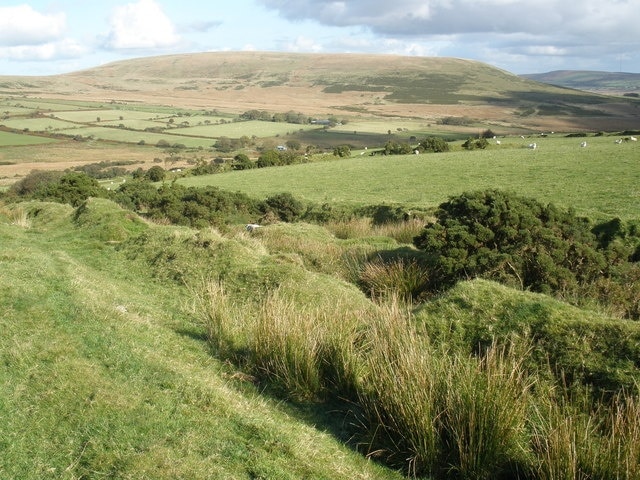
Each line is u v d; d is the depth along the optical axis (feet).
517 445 16.40
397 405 17.44
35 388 17.65
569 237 37.68
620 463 14.47
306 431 17.72
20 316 23.63
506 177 113.09
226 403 18.07
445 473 16.43
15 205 76.84
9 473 13.74
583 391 18.72
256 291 33.09
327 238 54.80
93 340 21.89
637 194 75.61
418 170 143.54
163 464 14.08
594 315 21.88
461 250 35.53
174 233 43.83
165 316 29.50
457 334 22.57
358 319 25.43
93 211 56.75
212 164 215.72
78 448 14.85
